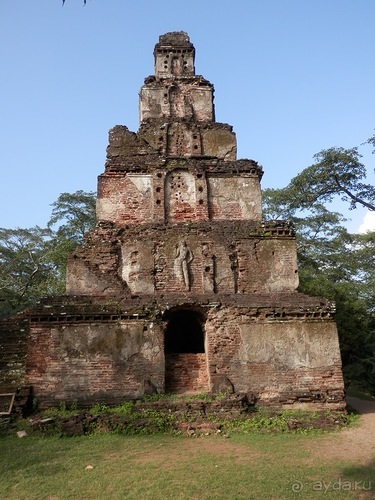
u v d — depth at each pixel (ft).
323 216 120.67
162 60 65.16
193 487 24.80
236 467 28.37
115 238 50.19
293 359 44.27
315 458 30.45
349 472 27.32
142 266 48.96
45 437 36.24
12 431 37.22
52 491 24.66
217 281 49.03
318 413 41.50
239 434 37.35
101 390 42.19
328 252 120.16
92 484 25.55
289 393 43.11
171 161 54.70
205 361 45.80
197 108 61.98
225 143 58.29
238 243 50.47
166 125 58.03
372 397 77.56
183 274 48.88
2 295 122.93
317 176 103.50
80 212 121.19
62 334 43.52
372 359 79.41
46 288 112.47
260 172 55.42
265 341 44.65
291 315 45.57
